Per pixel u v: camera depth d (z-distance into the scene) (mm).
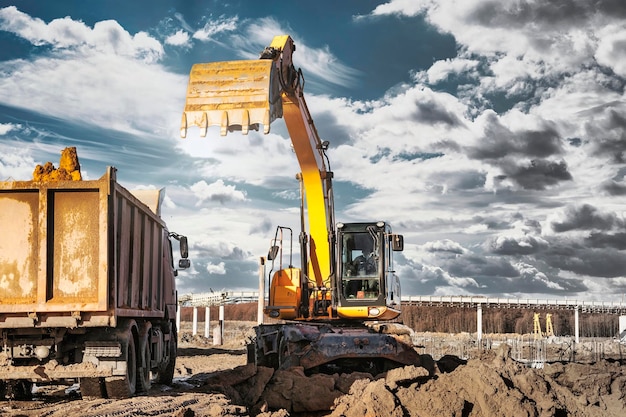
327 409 12094
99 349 11438
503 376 11062
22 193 11086
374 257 15516
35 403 11891
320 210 16188
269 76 12695
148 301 13820
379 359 13961
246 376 13367
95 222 11031
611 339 56062
